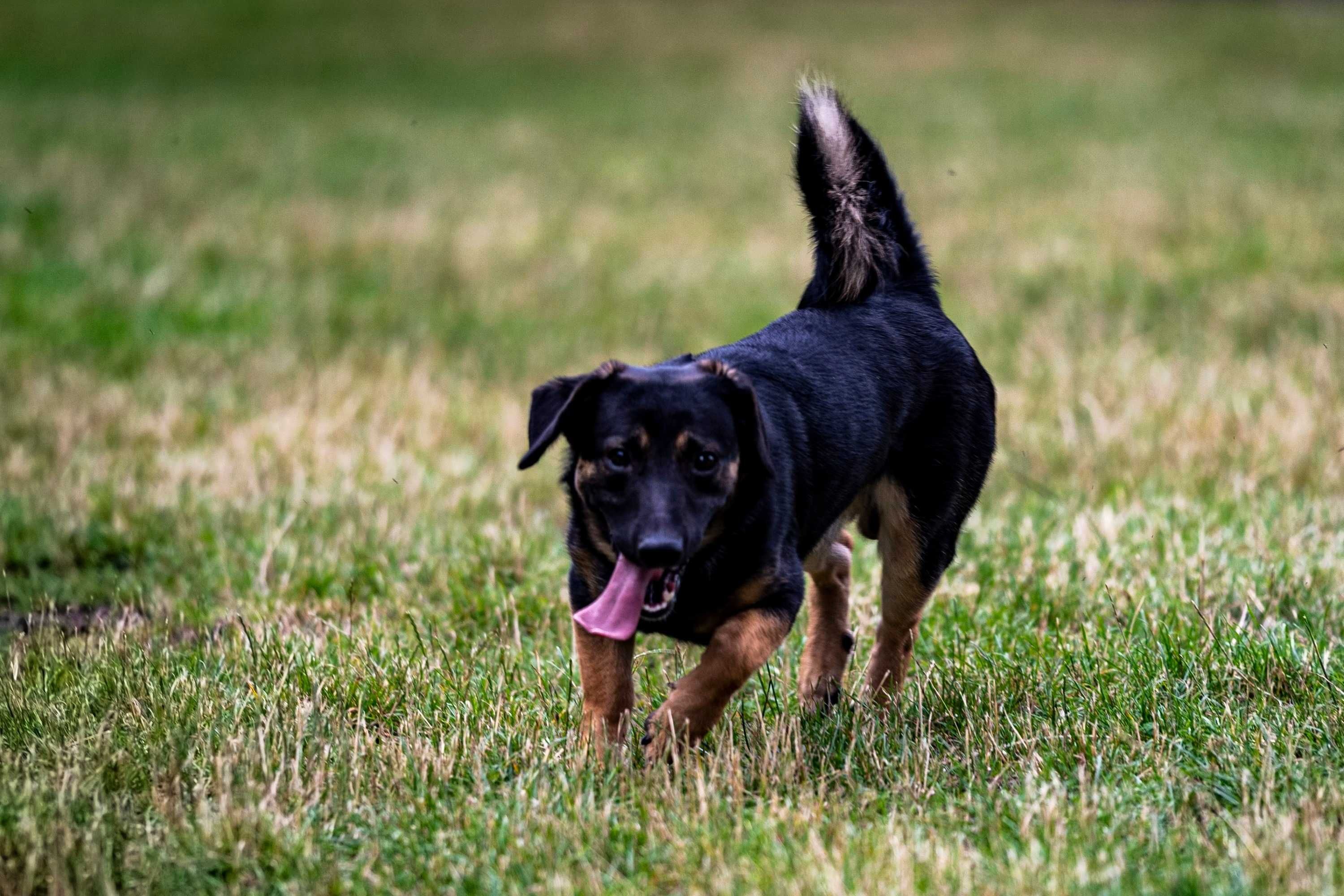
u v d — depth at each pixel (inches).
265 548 412.5
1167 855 225.6
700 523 256.8
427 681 305.0
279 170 1197.1
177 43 1969.7
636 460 260.2
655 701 305.0
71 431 529.3
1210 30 2180.1
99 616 367.6
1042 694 297.4
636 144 1417.3
